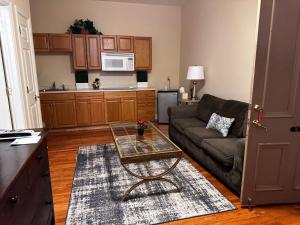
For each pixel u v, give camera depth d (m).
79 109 4.69
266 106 1.88
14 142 1.40
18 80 2.54
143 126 2.96
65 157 3.36
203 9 4.31
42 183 1.47
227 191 2.42
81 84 5.03
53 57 4.89
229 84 3.62
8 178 0.95
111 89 4.90
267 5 1.69
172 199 2.26
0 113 2.54
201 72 4.20
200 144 2.89
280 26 1.74
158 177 2.39
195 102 4.43
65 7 4.75
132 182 2.60
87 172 2.85
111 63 4.84
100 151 3.58
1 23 2.35
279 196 2.11
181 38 5.51
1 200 0.84
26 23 3.01
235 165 2.24
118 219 1.97
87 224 1.91
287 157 2.01
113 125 3.43
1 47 2.41
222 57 3.78
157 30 5.38
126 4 5.05
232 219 1.97
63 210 2.11
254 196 2.09
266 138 1.95
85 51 4.68
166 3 5.14
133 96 4.95
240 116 2.90
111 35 4.81
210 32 4.11
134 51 4.95
